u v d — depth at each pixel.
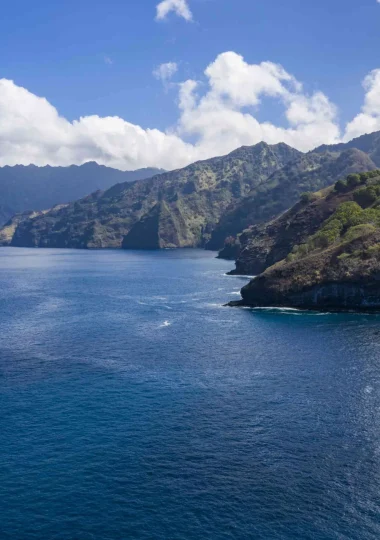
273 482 46.19
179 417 59.97
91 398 66.75
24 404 64.75
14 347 94.81
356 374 74.38
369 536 39.34
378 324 110.19
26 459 50.47
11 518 41.81
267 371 76.88
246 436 54.78
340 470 47.94
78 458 50.59
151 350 91.31
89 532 40.28
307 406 62.53
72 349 93.00
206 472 47.91
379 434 54.88
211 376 75.12
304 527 40.41
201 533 39.97
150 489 45.44
